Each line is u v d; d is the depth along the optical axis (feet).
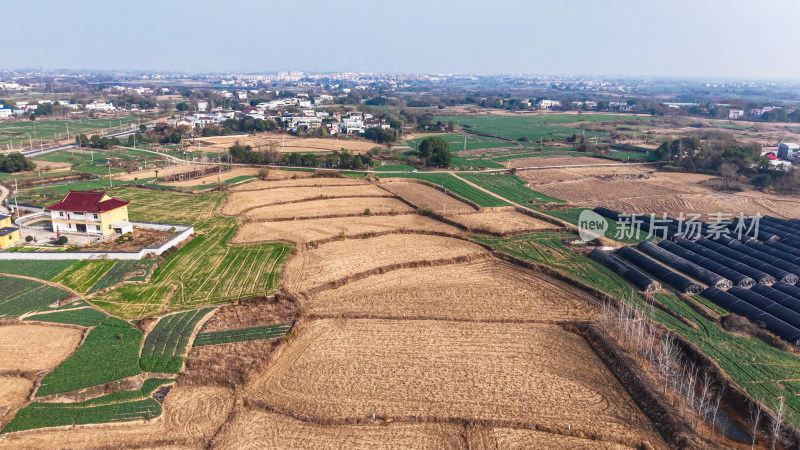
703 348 179.83
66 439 135.74
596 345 185.16
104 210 279.49
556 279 245.24
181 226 300.61
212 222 318.65
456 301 220.43
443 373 166.91
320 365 170.81
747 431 142.72
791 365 170.71
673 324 198.39
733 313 206.28
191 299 214.28
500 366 171.73
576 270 251.19
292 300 215.10
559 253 275.39
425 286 235.61
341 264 255.91
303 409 148.25
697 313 208.13
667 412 145.38
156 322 193.88
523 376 166.20
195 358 171.22
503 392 157.38
